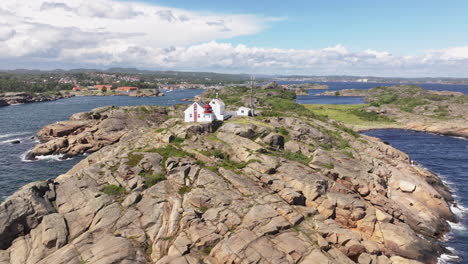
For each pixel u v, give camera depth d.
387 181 52.56
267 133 60.19
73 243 28.14
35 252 28.02
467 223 44.22
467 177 64.31
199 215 32.69
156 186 38.34
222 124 67.06
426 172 60.09
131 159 44.69
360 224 36.62
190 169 42.41
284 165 45.69
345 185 46.09
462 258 35.38
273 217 32.00
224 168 43.53
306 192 39.53
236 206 33.81
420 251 34.41
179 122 66.69
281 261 26.17
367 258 30.19
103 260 25.77
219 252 26.97
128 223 31.31
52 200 35.12
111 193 36.59
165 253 27.84
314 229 32.16
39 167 67.88
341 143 71.75
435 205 47.12
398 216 41.56
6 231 29.48
